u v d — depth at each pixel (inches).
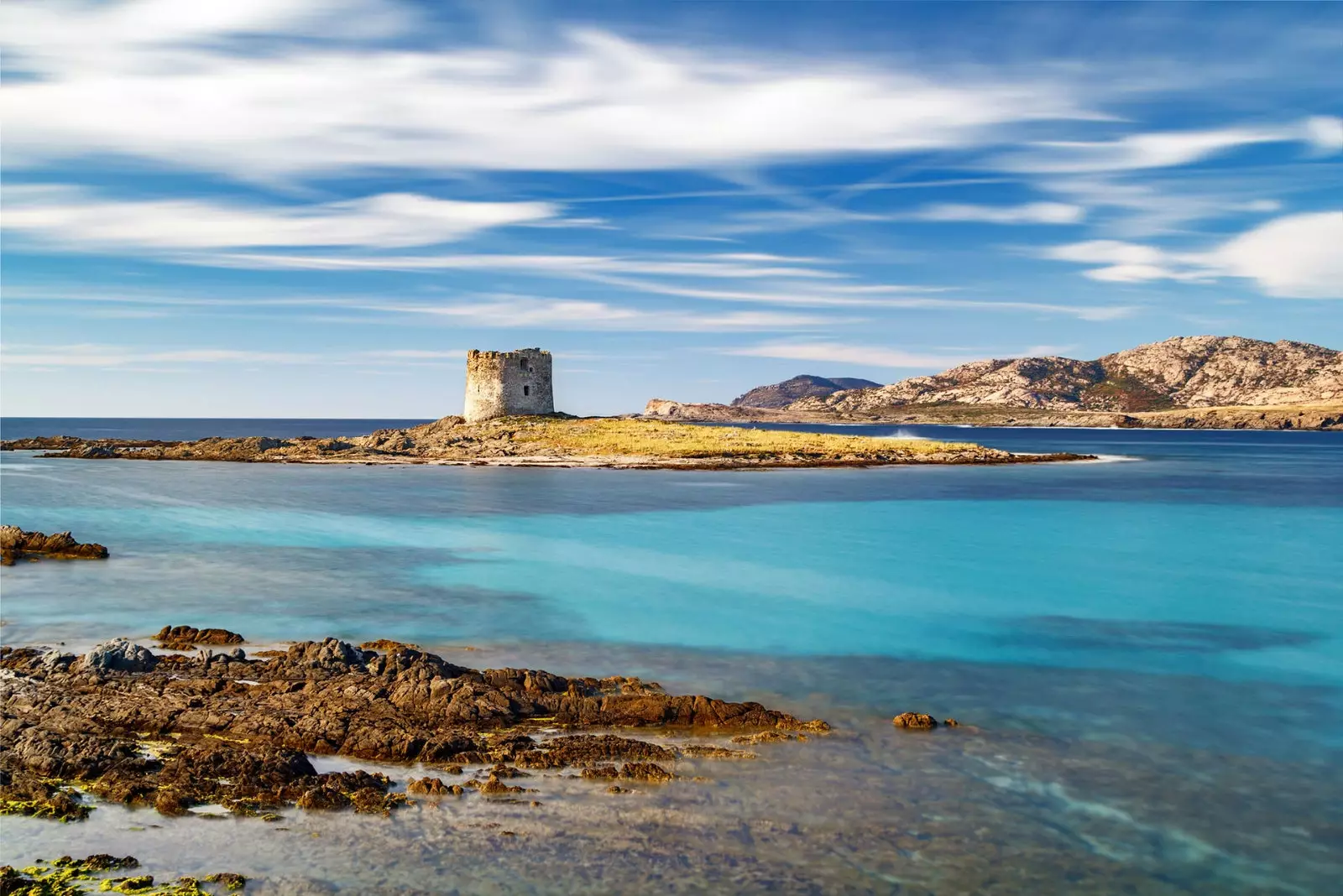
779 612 1125.1
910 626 1071.0
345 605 1128.8
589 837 534.0
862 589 1274.6
